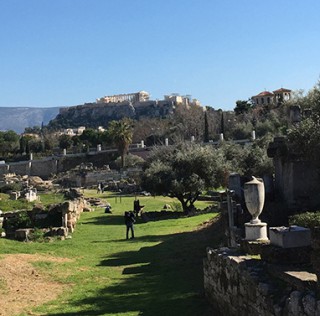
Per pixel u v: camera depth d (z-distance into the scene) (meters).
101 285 14.72
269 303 7.77
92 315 11.41
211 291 11.20
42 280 15.35
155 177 37.66
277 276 8.45
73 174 104.50
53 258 19.08
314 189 19.27
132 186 72.81
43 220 27.77
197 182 36.47
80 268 17.45
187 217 34.19
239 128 104.00
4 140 148.25
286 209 18.53
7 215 27.77
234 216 16.80
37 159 126.81
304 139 18.58
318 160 18.53
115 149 122.31
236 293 9.45
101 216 39.75
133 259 18.94
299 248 9.09
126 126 104.25
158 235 26.06
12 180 95.44
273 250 9.10
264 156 36.81
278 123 92.94
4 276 15.10
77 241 24.83
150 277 15.31
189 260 17.38
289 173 19.59
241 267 9.20
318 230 7.31
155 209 44.16
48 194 70.25
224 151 45.06
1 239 23.67
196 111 140.25
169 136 122.31
